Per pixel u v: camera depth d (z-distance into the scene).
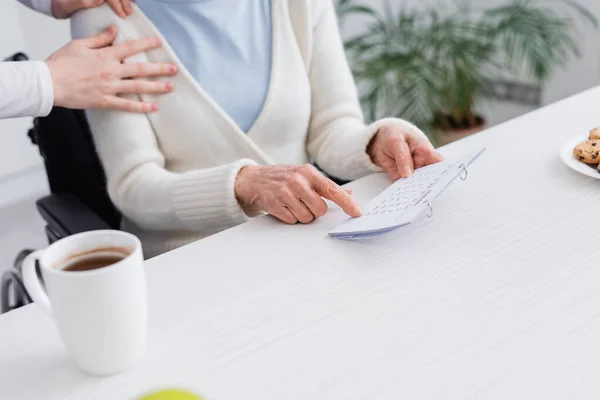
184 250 0.74
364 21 2.49
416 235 0.73
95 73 0.98
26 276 0.56
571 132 0.97
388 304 0.62
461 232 0.73
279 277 0.67
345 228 0.73
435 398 0.50
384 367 0.54
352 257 0.70
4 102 0.92
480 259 0.68
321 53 1.17
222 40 1.08
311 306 0.62
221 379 0.54
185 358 0.57
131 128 1.02
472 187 0.83
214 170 0.90
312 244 0.73
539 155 0.90
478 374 0.52
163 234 1.09
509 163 0.89
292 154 1.17
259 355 0.56
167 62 1.06
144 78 1.04
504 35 2.11
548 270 0.65
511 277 0.64
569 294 0.61
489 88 2.36
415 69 2.05
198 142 1.08
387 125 0.96
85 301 0.51
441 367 0.53
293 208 0.77
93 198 1.16
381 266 0.68
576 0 2.18
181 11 1.06
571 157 0.86
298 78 1.14
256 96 1.12
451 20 2.23
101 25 1.04
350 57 2.20
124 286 0.52
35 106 0.95
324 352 0.56
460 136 2.17
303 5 1.12
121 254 0.56
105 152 1.03
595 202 0.77
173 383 0.54
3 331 0.62
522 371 0.52
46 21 1.75
